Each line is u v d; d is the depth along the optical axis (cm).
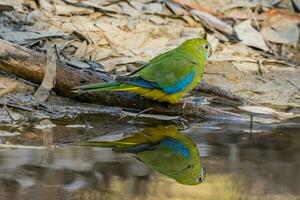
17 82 1151
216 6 1516
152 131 1072
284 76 1342
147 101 1138
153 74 1097
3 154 929
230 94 1221
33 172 865
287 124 1126
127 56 1331
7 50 1127
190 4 1494
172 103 1134
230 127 1105
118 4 1450
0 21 1335
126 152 966
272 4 1548
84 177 860
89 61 1287
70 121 1084
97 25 1385
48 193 807
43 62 1140
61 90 1144
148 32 1405
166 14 1459
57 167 888
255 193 846
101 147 980
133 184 852
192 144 1013
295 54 1447
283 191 861
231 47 1426
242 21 1501
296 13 1544
